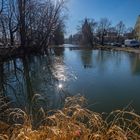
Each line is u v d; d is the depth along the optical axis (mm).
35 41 36250
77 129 3447
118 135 3406
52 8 35469
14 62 23344
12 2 28047
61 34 68750
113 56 32719
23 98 9172
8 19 27984
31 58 28344
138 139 3742
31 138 3230
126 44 56156
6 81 13211
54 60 26109
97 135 3406
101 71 16859
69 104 4914
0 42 28047
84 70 17484
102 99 9008
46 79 13547
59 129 3387
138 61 24688
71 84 11906
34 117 6074
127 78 13750
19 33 30609
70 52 43469
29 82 12773
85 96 9484
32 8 30812
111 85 11680
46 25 35938
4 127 4055
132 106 8203
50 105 8016
